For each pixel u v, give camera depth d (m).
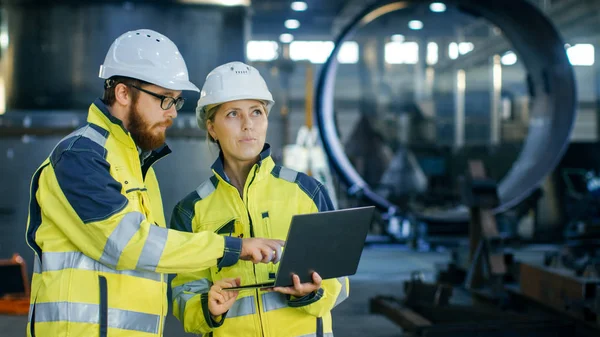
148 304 1.97
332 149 9.02
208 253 1.89
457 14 17.05
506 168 15.80
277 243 1.95
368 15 8.48
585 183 11.43
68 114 6.42
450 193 13.38
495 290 5.79
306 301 1.99
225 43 6.72
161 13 6.55
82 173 1.85
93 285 1.90
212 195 2.16
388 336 5.04
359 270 8.21
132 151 1.99
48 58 6.62
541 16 8.59
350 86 21.00
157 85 1.98
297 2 13.05
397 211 9.68
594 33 16.05
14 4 6.64
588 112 21.16
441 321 5.16
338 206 12.51
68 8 6.55
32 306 1.95
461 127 20.27
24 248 6.35
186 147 6.13
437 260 9.03
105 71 2.00
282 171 2.16
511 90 20.83
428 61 20.19
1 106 9.15
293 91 20.19
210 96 2.11
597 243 7.98
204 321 2.02
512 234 10.37
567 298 4.71
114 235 1.84
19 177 6.35
